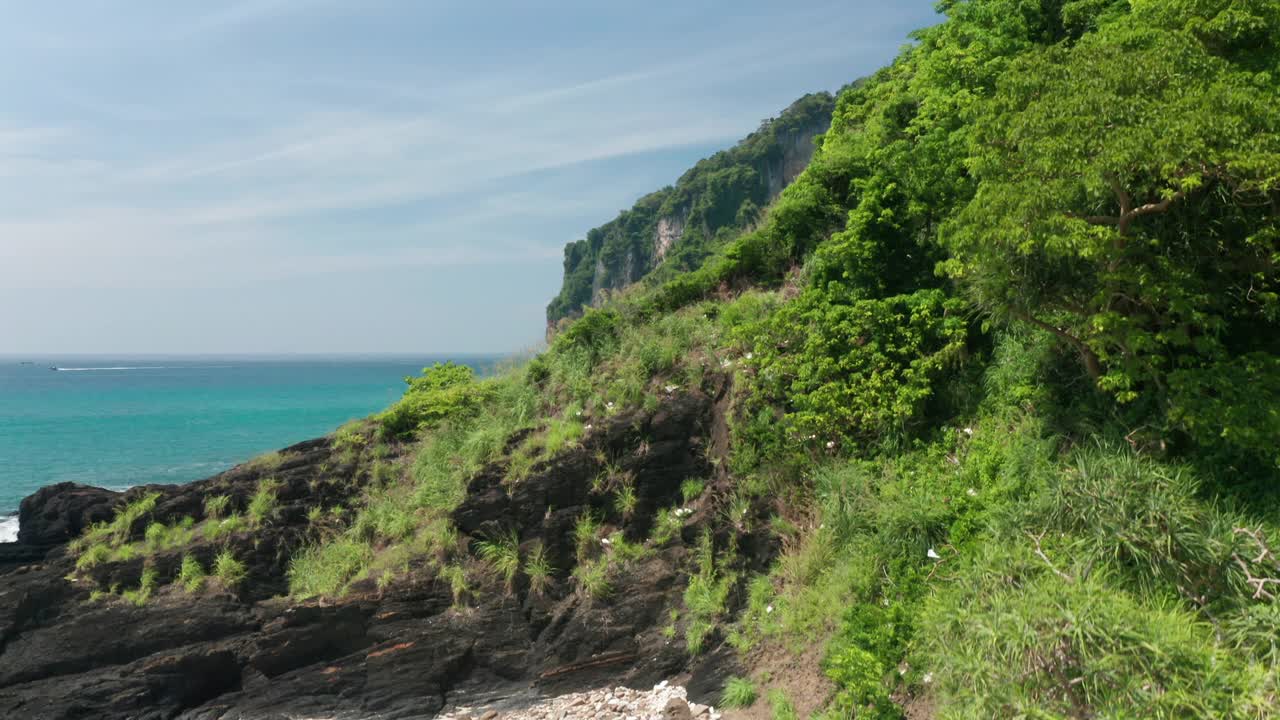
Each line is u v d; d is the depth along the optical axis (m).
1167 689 6.32
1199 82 8.09
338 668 11.93
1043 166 8.30
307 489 15.09
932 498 10.48
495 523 13.22
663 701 10.55
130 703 11.38
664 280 19.80
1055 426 10.24
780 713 9.19
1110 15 12.53
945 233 10.27
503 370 18.33
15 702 11.23
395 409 16.97
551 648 11.95
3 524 25.03
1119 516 7.97
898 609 9.15
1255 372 8.36
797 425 12.33
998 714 6.78
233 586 13.02
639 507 13.02
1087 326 9.45
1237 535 7.52
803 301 13.60
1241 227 8.96
